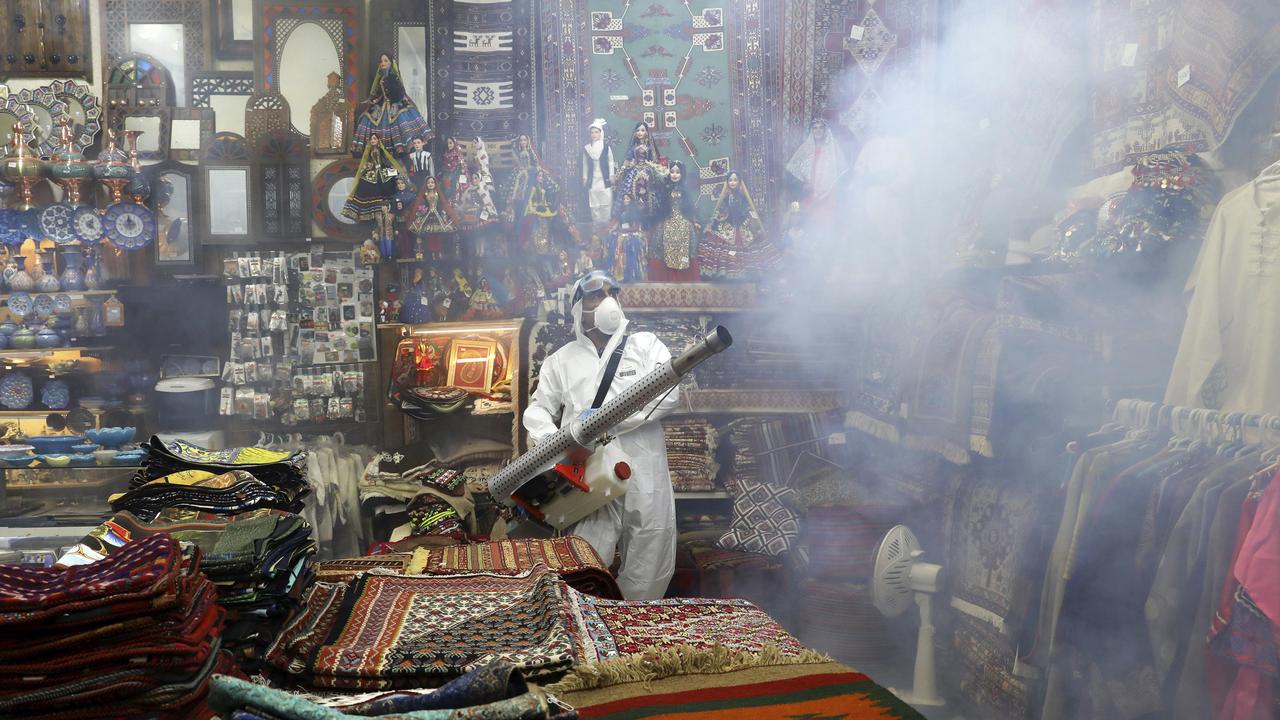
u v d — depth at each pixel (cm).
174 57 556
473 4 550
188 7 555
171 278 551
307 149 550
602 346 440
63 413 520
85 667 141
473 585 228
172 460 240
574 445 367
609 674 173
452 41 550
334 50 554
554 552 287
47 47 543
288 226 548
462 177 524
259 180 546
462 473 491
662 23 557
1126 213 317
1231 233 287
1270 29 305
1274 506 218
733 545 487
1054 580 296
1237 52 318
